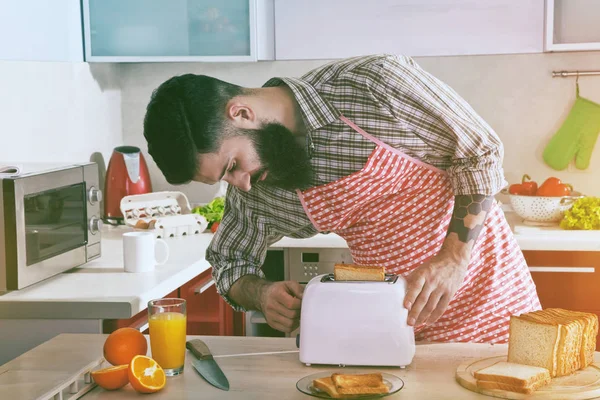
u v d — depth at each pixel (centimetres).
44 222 212
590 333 132
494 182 155
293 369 136
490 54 313
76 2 316
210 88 142
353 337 135
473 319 170
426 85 151
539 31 297
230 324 295
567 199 301
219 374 133
